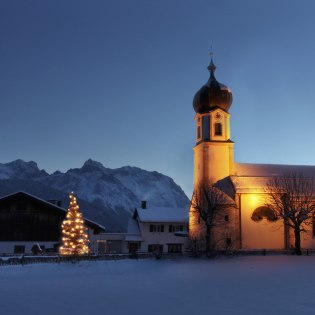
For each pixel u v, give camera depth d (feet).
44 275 122.62
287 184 224.12
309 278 109.50
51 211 223.92
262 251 194.59
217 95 246.68
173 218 260.62
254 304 72.79
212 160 241.55
